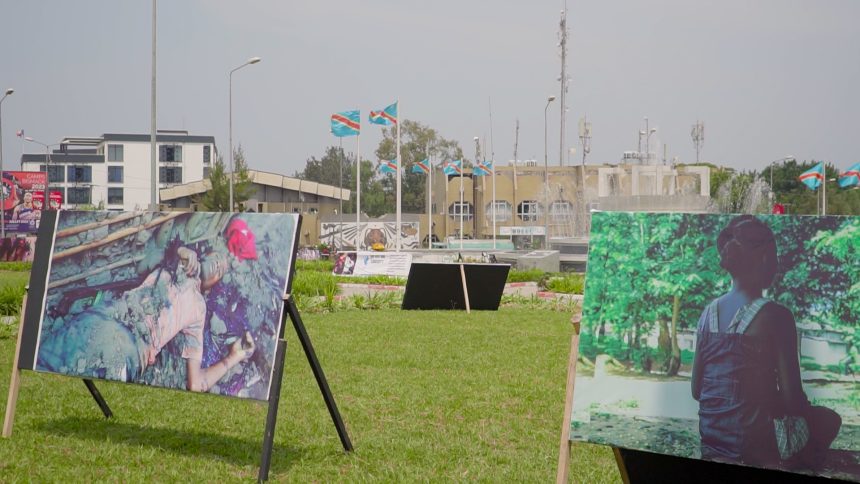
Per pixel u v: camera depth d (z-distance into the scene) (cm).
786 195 8819
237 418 786
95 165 9500
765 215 461
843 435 431
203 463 632
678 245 476
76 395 878
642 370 473
